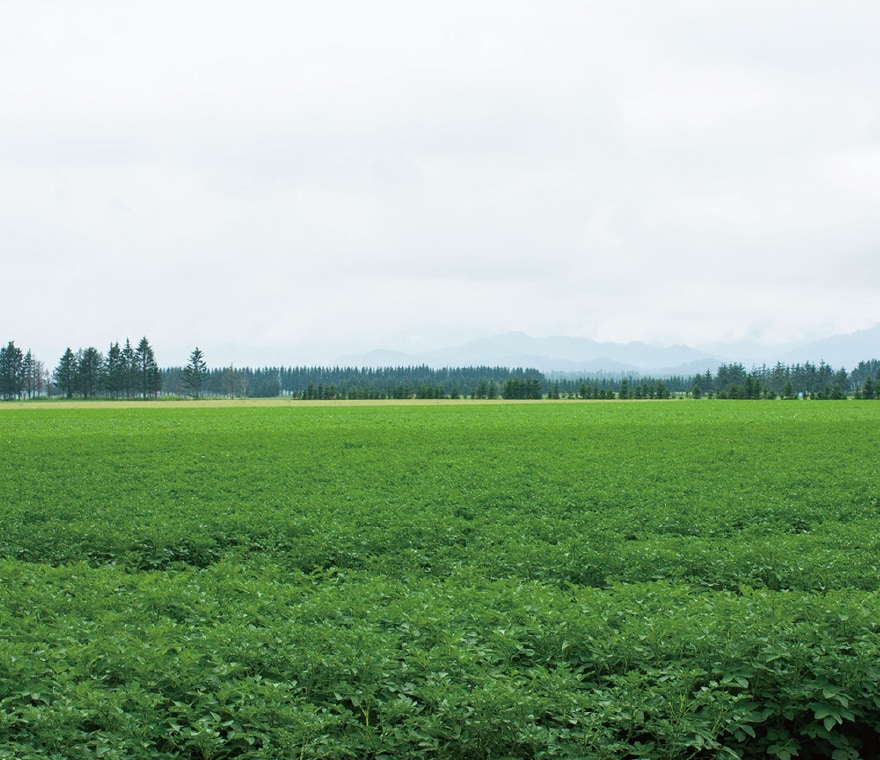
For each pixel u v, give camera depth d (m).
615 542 20.91
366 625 12.26
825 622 11.65
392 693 10.36
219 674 10.44
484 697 9.62
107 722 9.30
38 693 9.61
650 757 9.48
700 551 18.86
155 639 11.61
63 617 12.94
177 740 9.45
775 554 18.23
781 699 10.43
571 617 12.16
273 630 11.78
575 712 9.83
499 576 17.92
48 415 93.19
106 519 24.47
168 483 32.56
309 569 19.50
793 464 37.22
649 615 12.55
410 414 89.44
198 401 178.38
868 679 10.37
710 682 10.31
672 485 30.80
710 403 122.81
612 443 48.56
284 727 9.40
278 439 52.59
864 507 26.44
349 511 25.83
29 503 27.17
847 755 9.91
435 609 12.94
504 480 32.69
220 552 21.09
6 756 8.58
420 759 9.34
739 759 9.54
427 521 23.39
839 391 163.50
